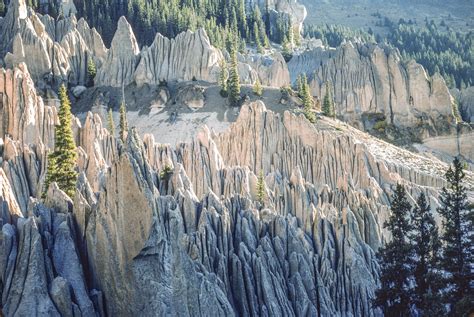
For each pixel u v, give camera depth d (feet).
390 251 230.89
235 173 359.87
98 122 378.53
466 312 197.77
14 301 185.68
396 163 466.29
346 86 647.15
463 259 217.97
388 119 629.92
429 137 615.16
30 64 574.97
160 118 549.13
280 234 259.39
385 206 334.85
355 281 261.03
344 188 349.00
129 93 585.63
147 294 195.31
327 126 523.29
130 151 208.33
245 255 239.91
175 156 374.22
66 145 273.33
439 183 446.60
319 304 248.11
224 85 561.43
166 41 615.57
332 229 276.62
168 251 199.72
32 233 192.65
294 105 548.72
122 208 199.00
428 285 224.53
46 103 555.69
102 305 197.57
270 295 232.53
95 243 202.08
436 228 228.84
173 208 212.43
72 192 266.16
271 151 438.81
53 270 194.39
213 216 247.70
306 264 252.62
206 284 208.64
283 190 341.41
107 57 612.70
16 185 302.25
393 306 230.89
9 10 637.71
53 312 185.16
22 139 362.94
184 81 599.98
